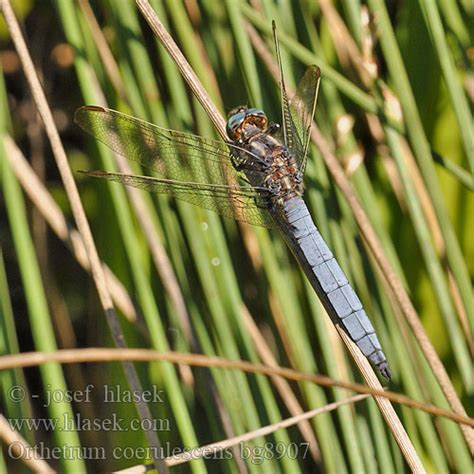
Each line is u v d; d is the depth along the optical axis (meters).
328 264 1.20
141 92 1.21
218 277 1.21
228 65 1.22
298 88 1.20
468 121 1.21
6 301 1.21
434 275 1.22
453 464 1.21
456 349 1.22
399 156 1.22
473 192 1.22
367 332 1.19
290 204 1.20
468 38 1.22
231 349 1.21
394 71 1.21
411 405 1.18
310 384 1.21
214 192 1.20
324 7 1.23
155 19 1.20
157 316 1.21
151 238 1.21
